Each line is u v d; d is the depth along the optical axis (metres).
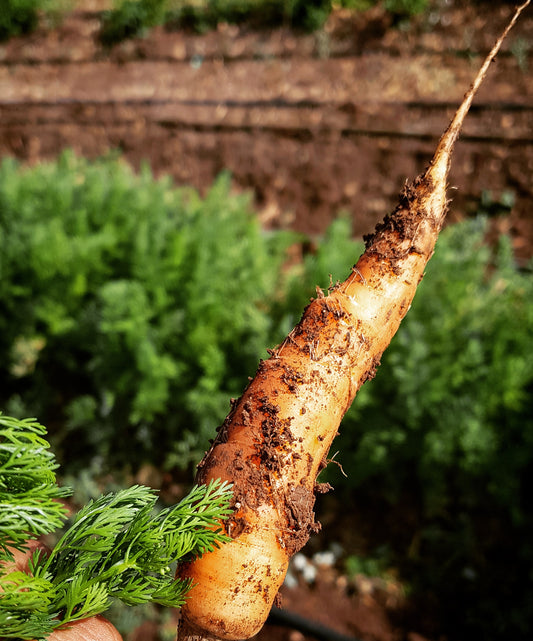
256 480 0.91
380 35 6.44
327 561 3.31
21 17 8.03
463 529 3.28
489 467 3.05
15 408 3.96
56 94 7.20
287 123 6.05
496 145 5.25
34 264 3.82
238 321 3.34
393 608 3.07
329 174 5.62
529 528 3.19
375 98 5.93
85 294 4.00
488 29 6.07
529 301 3.30
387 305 1.02
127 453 3.69
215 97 6.52
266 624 3.01
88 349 3.80
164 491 3.54
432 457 3.16
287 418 0.95
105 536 0.82
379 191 5.44
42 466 0.76
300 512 0.92
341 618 3.02
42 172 4.87
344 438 3.34
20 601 0.76
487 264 4.19
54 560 0.87
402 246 1.02
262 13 7.14
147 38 7.52
